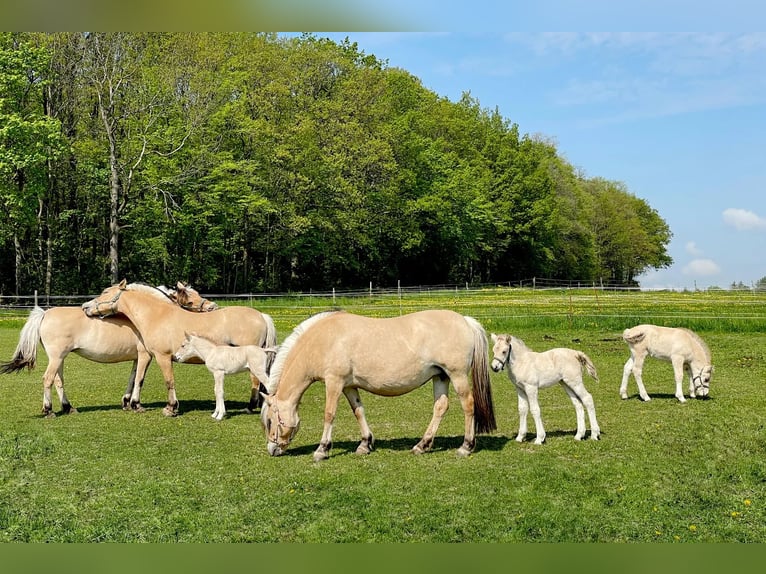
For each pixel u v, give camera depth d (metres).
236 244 49.94
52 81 35.31
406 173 56.88
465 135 70.94
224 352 12.07
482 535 6.74
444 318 9.31
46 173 34.69
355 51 65.69
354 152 50.03
